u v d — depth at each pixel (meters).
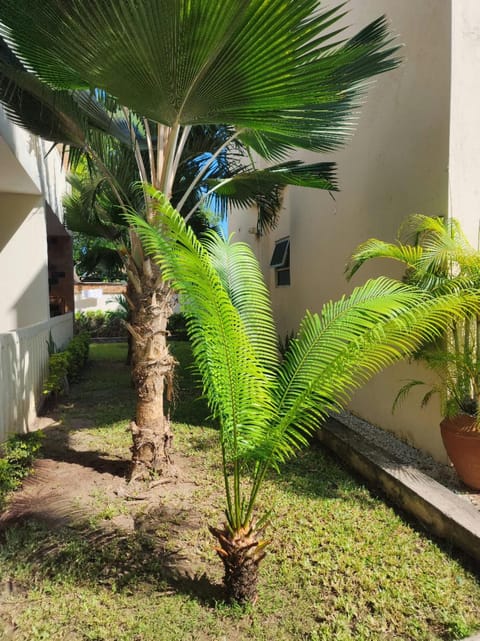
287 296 8.21
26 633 2.16
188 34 1.97
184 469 4.21
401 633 2.21
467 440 3.49
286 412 2.48
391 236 4.84
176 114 2.73
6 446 3.97
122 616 2.29
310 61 2.17
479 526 2.83
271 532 3.12
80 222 8.06
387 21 4.79
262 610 2.35
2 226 7.24
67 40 2.22
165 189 3.62
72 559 2.74
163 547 2.92
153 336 3.91
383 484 3.76
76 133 3.79
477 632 2.20
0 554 2.74
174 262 2.13
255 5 1.80
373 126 5.16
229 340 2.22
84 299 19.20
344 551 2.89
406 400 4.71
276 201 5.82
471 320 3.53
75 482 3.88
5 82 3.31
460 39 3.93
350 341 2.39
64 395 7.45
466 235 4.02
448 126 3.95
